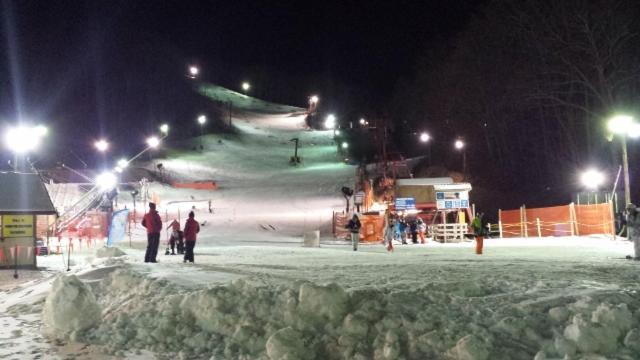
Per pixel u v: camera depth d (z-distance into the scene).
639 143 44.62
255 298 8.22
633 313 7.16
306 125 117.81
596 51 44.66
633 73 44.16
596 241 26.83
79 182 49.44
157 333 8.09
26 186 17.77
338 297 7.68
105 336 8.42
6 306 11.30
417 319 7.31
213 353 7.41
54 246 25.66
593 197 36.84
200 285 9.98
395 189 38.41
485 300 8.20
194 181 63.88
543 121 55.97
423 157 71.12
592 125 49.91
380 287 8.90
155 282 10.15
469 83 62.03
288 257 18.42
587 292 8.47
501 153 61.34
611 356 6.23
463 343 6.43
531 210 36.22
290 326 7.45
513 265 14.26
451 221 38.53
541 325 7.11
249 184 62.53
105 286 11.07
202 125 99.94
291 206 49.88
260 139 98.56
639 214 16.80
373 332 7.19
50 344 8.36
